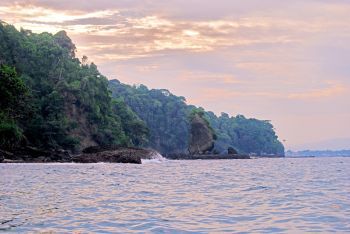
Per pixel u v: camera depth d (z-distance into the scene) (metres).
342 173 49.38
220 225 13.55
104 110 153.25
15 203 19.03
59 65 147.25
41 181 33.31
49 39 162.12
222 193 24.39
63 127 119.38
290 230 12.67
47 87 129.88
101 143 141.38
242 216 15.44
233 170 58.62
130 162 84.50
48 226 13.28
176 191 25.75
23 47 137.75
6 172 45.72
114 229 12.82
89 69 173.62
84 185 30.08
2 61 123.12
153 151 109.00
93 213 16.11
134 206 18.30
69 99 134.38
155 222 14.09
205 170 58.09
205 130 166.12
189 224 13.73
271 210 17.02
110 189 26.97
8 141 88.75
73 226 13.30
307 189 26.84
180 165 80.75
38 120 113.69
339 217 14.96
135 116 181.25
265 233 12.23
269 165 84.44
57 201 19.95
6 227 13.08
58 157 88.69
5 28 138.12
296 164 93.19
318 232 12.32
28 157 85.69
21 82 91.50
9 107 91.94
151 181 34.84
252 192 25.00
